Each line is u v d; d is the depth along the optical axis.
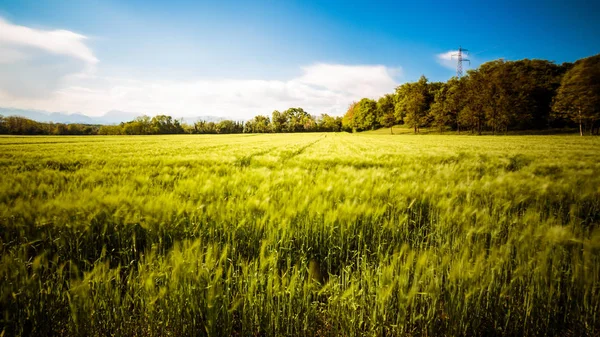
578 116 37.44
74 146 25.19
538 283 1.99
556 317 2.01
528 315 1.99
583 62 36.94
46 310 1.93
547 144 23.27
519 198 4.09
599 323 1.95
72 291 1.83
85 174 6.79
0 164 9.90
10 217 2.84
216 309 1.85
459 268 1.96
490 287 2.00
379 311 1.90
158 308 1.92
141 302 1.91
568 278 2.08
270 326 1.92
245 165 9.88
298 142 31.98
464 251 2.24
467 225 2.94
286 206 3.36
